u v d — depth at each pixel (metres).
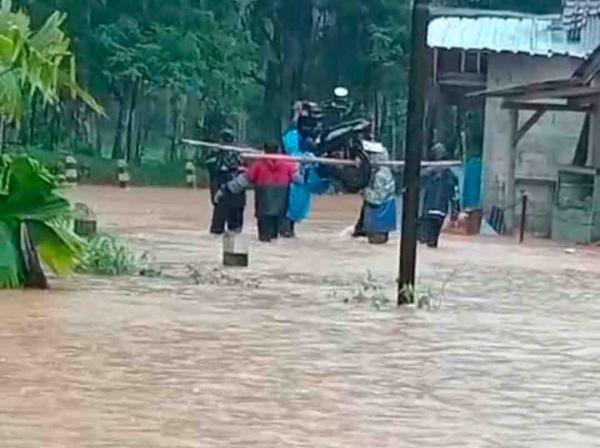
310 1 59.59
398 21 59.16
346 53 59.91
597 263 26.08
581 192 33.56
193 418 9.77
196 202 39.84
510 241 32.09
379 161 28.50
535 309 17.62
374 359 12.72
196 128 55.69
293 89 59.75
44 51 17.39
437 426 9.81
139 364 11.95
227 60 54.66
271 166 27.75
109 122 57.16
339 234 30.06
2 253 17.23
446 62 41.22
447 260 25.20
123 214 33.62
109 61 52.69
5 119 19.97
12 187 17.22
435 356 13.04
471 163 38.00
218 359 12.38
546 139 37.59
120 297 16.91
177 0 53.53
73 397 10.38
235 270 21.11
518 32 39.94
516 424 9.98
